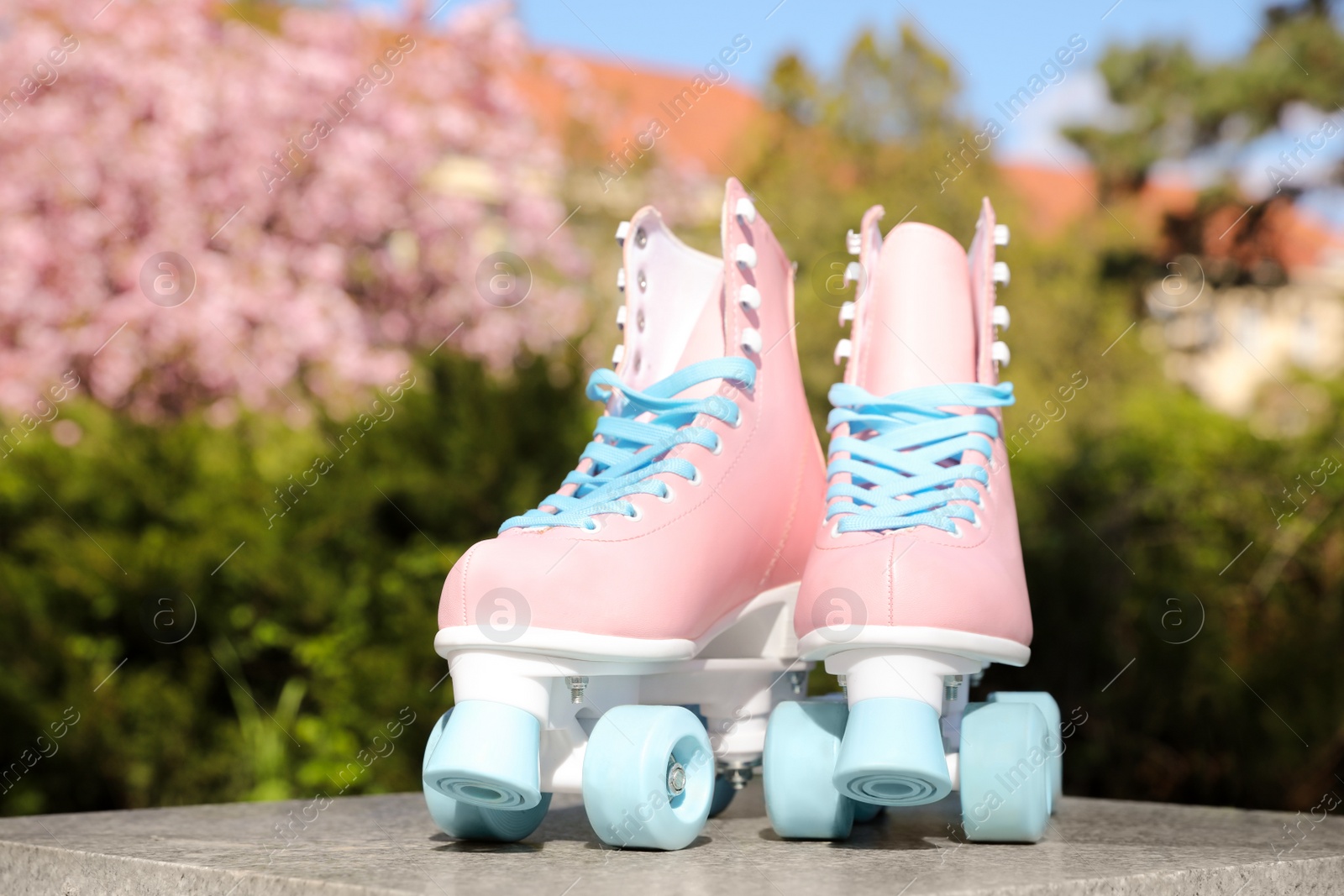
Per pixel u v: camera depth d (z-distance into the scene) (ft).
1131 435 11.64
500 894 3.41
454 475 10.27
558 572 4.06
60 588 9.89
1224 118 29.58
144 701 9.72
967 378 5.35
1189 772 9.76
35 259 18.35
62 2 19.69
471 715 3.97
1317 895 4.43
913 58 32.01
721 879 3.65
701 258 5.64
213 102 19.72
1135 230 32.27
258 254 19.53
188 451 10.93
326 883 3.62
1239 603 10.12
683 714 4.31
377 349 20.51
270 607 10.27
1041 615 9.84
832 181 31.07
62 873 4.53
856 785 4.06
